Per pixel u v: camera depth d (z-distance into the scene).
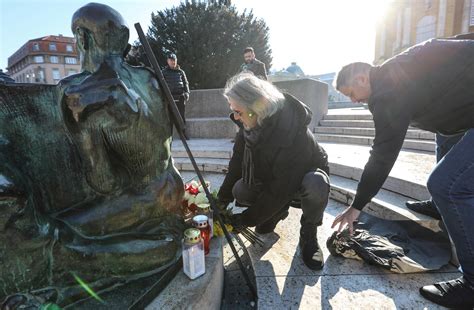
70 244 1.18
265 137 1.71
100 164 1.16
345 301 1.61
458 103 1.46
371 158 1.55
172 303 1.21
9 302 1.07
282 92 1.85
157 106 1.27
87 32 1.13
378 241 2.00
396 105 1.46
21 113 1.14
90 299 1.21
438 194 1.50
